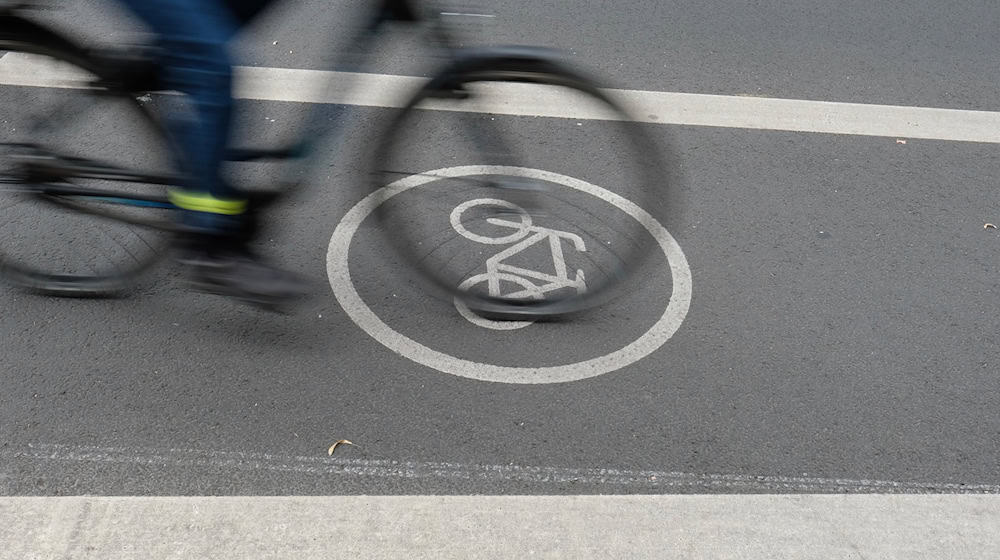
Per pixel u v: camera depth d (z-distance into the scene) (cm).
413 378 371
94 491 317
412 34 361
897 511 333
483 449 344
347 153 494
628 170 432
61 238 414
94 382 358
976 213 500
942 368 397
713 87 597
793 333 408
